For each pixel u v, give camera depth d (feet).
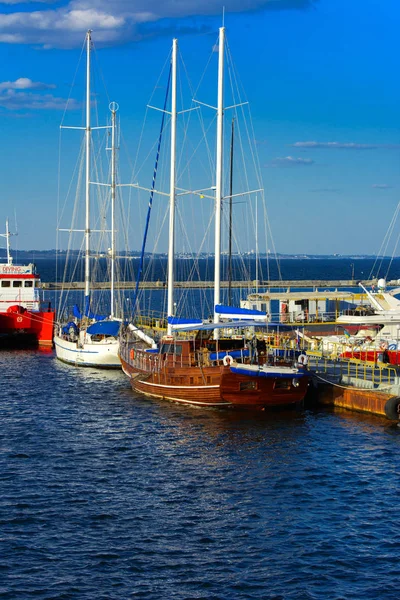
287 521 107.86
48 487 120.26
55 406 175.94
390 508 112.57
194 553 97.86
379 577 92.07
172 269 207.72
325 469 129.29
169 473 127.44
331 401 170.71
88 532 103.65
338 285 544.21
